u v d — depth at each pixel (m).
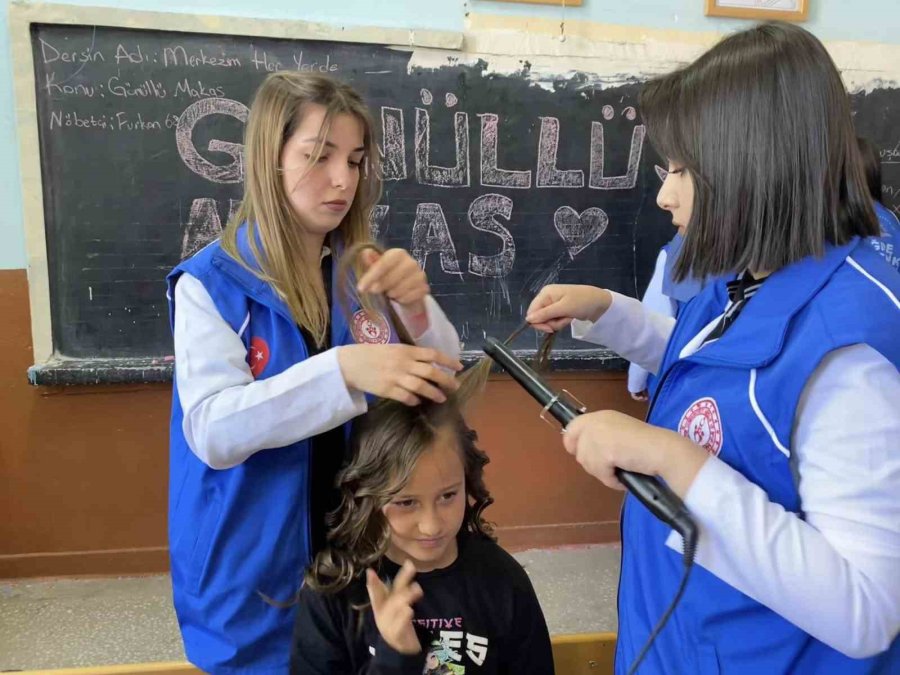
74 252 2.02
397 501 0.84
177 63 1.97
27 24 1.88
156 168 2.01
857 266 0.60
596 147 2.21
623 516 0.87
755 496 0.57
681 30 2.19
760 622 0.65
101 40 1.93
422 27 2.06
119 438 2.13
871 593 0.53
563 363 2.25
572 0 2.11
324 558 0.88
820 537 0.55
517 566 0.93
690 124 0.63
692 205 0.66
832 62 0.60
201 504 0.94
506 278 2.24
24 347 2.05
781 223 0.61
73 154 1.97
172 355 2.10
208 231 2.06
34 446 2.11
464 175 2.16
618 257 2.29
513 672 0.89
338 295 0.99
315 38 2.00
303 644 0.87
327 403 0.81
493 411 2.31
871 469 0.54
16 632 1.95
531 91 2.14
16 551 2.16
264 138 0.91
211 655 0.93
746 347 0.63
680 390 0.72
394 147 2.11
